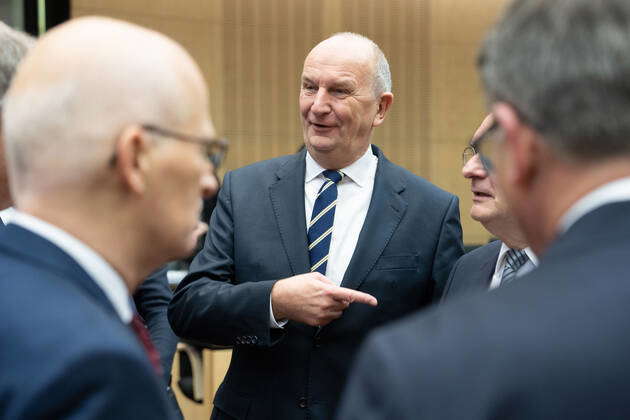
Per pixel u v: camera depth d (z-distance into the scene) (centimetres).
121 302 100
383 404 68
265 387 216
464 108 729
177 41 657
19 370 82
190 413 349
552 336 68
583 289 71
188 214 103
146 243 102
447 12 723
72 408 80
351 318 216
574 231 75
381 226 223
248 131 676
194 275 224
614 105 73
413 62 715
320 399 213
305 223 225
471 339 70
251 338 207
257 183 233
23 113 96
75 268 95
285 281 204
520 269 186
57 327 84
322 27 695
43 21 538
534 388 67
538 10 77
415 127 716
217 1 668
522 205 82
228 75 672
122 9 639
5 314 87
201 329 214
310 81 225
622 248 73
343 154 225
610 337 68
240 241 225
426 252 224
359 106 223
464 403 67
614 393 66
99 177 96
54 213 97
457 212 234
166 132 99
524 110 77
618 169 75
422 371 69
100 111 95
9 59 145
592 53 73
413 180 235
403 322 75
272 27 682
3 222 155
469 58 729
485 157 89
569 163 76
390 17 709
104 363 82
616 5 74
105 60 96
